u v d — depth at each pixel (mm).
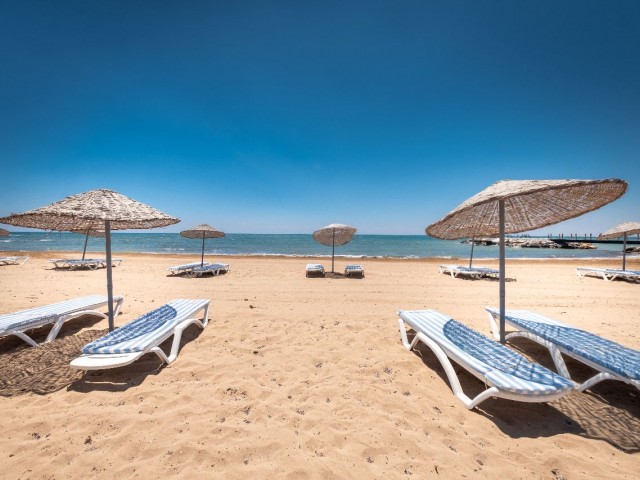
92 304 4793
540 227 3967
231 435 2264
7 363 3420
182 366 3371
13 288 7773
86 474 1901
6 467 1943
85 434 2254
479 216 4156
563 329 3754
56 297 6855
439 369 3410
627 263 18203
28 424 2355
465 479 1893
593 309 6395
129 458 2039
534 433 2342
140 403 2664
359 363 3523
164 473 1915
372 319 5250
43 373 3191
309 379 3135
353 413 2557
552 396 2270
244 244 44375
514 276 11359
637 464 2045
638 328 5043
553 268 14297
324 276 10672
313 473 1923
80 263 12109
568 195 3268
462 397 2727
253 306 6156
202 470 1939
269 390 2902
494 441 2246
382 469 1962
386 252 32781
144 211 3900
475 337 3404
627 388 3004
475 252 33281
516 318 4188
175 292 7582
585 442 2248
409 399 2787
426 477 1902
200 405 2643
